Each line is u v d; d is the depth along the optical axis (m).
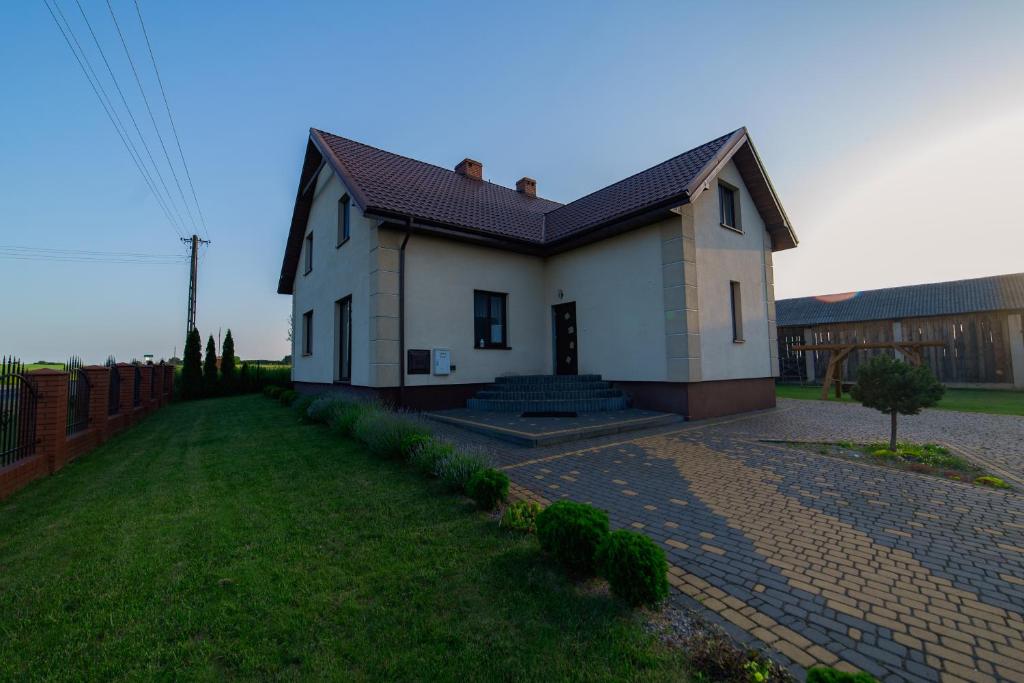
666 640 2.30
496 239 10.74
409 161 13.28
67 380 6.35
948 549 3.38
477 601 2.63
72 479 5.61
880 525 3.83
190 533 3.70
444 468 4.89
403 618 2.46
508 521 3.69
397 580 2.89
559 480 5.11
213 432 9.04
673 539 3.58
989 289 17.72
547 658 2.12
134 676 2.04
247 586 2.83
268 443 7.52
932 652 2.21
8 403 5.27
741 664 2.08
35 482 5.48
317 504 4.37
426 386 9.82
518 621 2.43
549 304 12.23
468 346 10.63
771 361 11.82
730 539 3.57
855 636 2.34
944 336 17.52
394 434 6.13
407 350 9.59
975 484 4.91
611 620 2.45
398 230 9.56
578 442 7.00
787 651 2.22
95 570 3.07
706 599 2.71
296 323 16.36
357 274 10.40
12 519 4.13
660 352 9.51
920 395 6.07
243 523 3.90
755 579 2.95
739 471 5.44
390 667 2.07
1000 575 2.99
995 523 3.86
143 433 9.28
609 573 2.60
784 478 5.16
